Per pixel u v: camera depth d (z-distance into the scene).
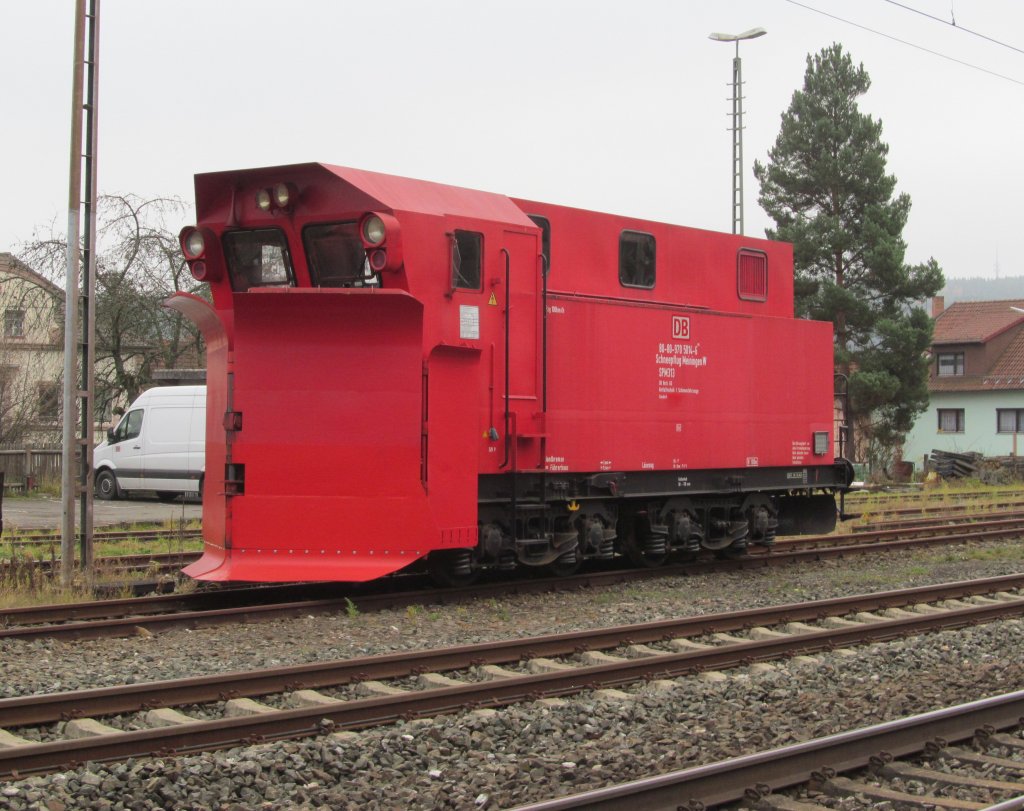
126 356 34.09
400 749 6.39
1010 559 16.53
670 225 14.25
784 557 15.73
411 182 11.59
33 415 31.36
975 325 59.97
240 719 6.39
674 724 7.11
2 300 31.62
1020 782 5.93
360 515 10.95
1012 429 56.16
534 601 11.98
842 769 6.03
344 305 10.88
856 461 43.25
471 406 11.45
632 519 14.30
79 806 5.37
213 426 11.66
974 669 8.78
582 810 5.06
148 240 32.75
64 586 12.04
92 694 6.84
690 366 14.04
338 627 10.20
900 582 13.84
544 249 12.75
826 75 43.66
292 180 11.42
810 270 42.81
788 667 8.91
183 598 11.34
